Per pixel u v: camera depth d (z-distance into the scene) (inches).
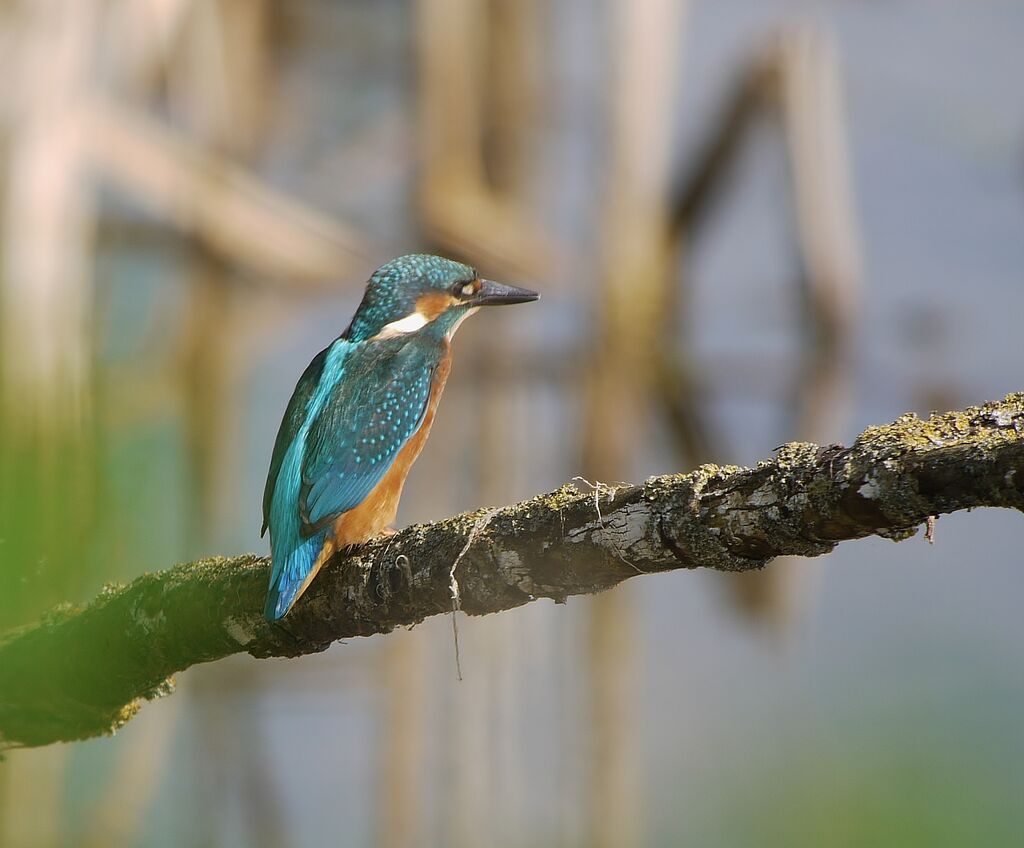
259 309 553.9
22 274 391.9
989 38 726.5
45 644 265.4
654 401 550.3
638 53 504.1
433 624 504.4
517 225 518.0
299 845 513.0
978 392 628.4
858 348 606.5
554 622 503.2
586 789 493.7
